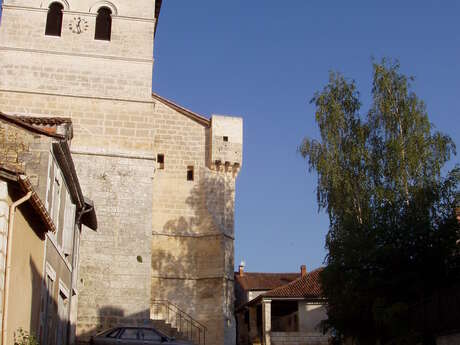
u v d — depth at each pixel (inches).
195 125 1640.0
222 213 1579.7
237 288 2170.3
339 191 1152.8
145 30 1434.5
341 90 1258.6
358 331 952.9
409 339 824.9
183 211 1579.7
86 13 1416.1
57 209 797.2
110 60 1395.2
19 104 1333.7
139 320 1233.4
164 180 1588.3
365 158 1167.0
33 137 726.5
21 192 561.9
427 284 888.3
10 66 1352.1
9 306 551.5
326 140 1214.3
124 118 1362.0
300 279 1696.6
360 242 922.1
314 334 1557.6
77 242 1016.2
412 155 1103.0
